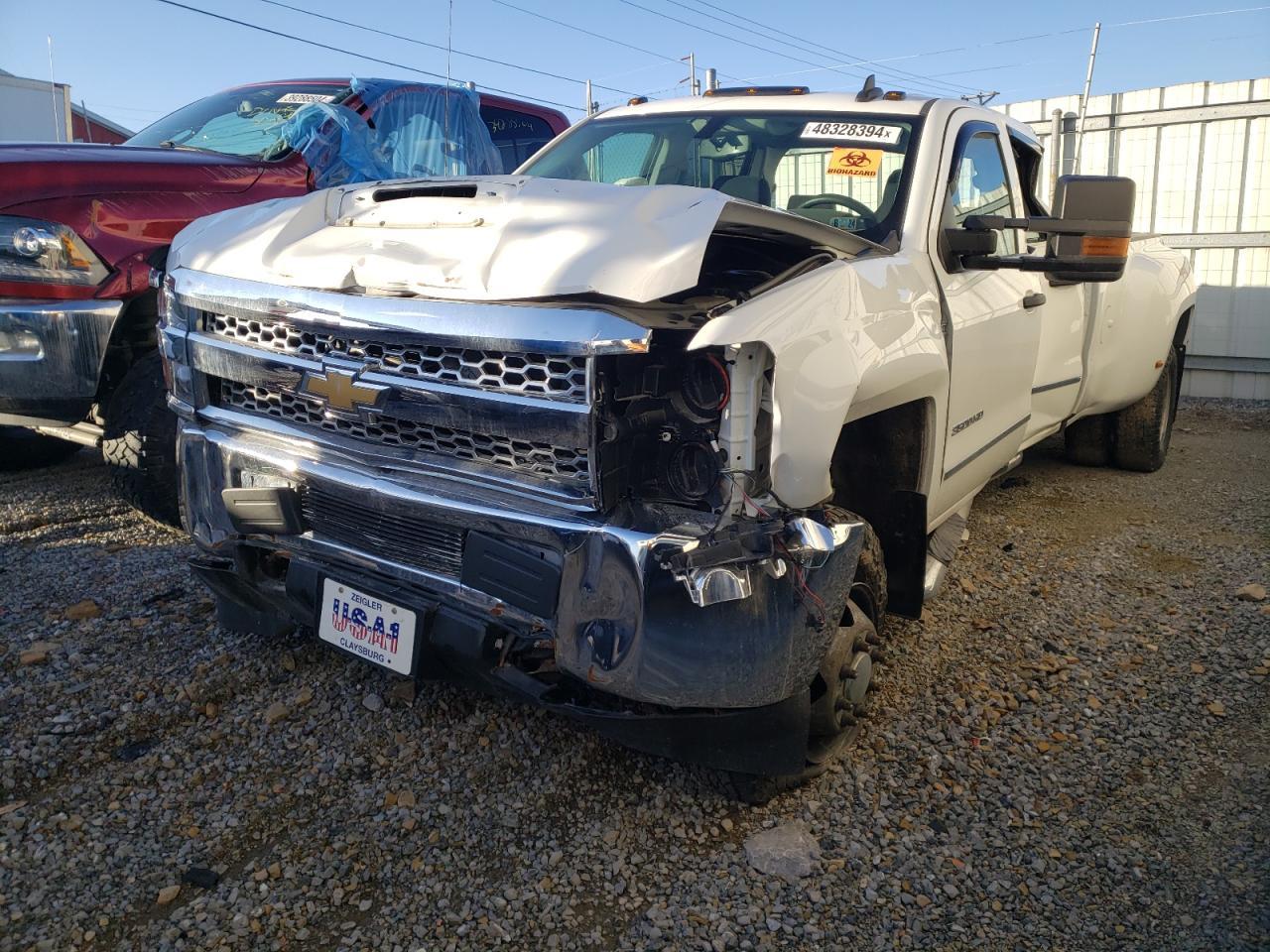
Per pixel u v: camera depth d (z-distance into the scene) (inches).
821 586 90.3
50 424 179.3
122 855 93.0
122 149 194.7
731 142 148.6
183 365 117.3
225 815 99.7
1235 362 414.6
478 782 106.6
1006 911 91.0
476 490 92.4
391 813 101.0
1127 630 153.3
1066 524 210.4
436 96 238.1
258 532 109.9
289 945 83.4
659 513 86.8
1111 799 108.8
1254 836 102.5
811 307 92.7
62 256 168.9
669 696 85.8
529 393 86.9
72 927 83.8
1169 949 86.7
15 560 163.2
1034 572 178.5
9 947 81.0
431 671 99.7
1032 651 144.7
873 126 141.3
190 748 110.8
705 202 92.8
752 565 86.2
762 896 91.9
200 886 89.7
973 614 157.6
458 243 95.2
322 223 110.7
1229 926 89.4
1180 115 408.8
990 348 138.7
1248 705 129.6
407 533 99.0
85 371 170.9
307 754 110.7
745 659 86.4
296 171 206.4
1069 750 118.5
